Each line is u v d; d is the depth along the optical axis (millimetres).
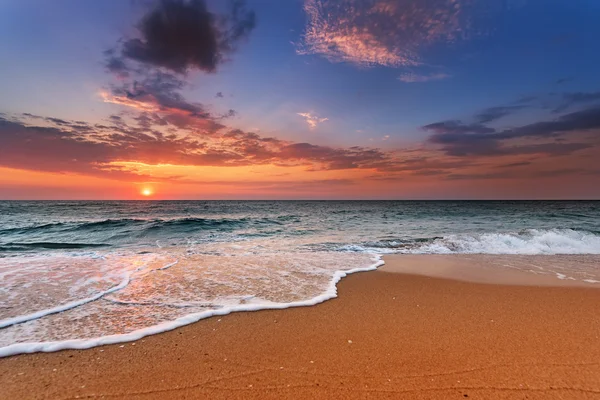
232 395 2760
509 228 18109
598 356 3461
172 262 8664
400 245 12078
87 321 4391
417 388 2881
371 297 5656
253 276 7059
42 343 3656
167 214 34031
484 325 4367
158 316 4605
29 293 5637
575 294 5867
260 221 23406
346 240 13742
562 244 11562
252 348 3648
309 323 4426
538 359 3400
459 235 13992
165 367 3211
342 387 2893
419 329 4234
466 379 3021
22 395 2717
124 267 7945
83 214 32406
